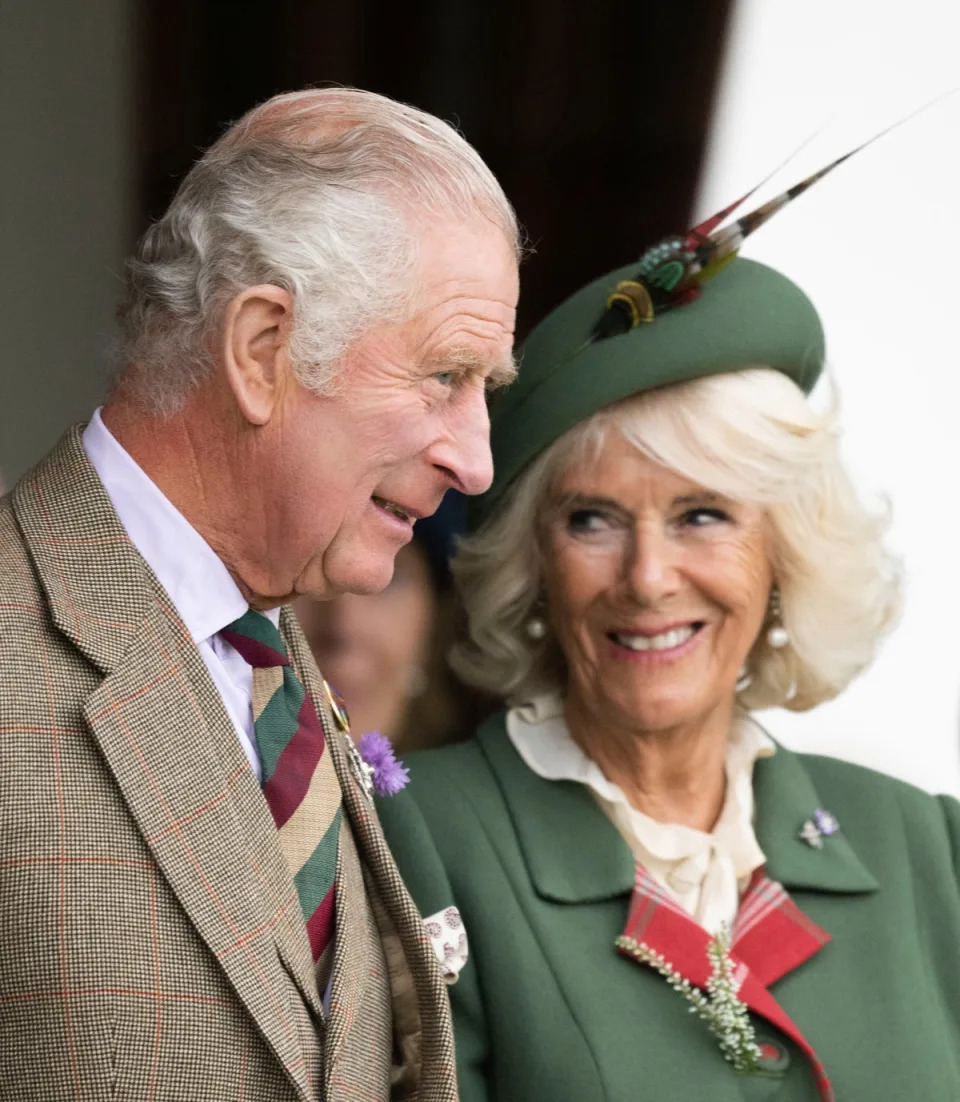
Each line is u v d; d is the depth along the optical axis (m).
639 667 6.51
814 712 12.02
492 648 7.03
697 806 6.93
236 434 4.76
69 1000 4.28
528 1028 6.26
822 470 6.70
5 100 9.95
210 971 4.54
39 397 10.25
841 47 10.96
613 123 10.12
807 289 11.80
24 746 4.37
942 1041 6.51
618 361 6.30
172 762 4.59
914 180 11.59
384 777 5.85
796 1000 6.47
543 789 6.83
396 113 4.91
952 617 12.04
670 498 6.42
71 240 10.14
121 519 4.86
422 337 4.77
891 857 6.95
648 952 6.37
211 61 9.93
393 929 5.66
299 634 5.66
